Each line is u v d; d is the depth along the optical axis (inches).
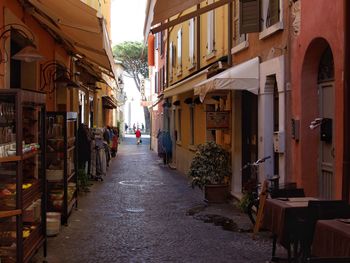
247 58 471.2
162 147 1082.7
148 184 681.0
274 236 281.4
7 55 318.7
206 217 426.9
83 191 580.1
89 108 962.7
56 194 386.6
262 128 420.5
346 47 266.7
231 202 504.1
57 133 384.5
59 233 361.4
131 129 3550.7
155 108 1598.2
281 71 373.1
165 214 443.2
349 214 224.1
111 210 463.8
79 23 370.0
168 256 301.4
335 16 287.4
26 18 375.2
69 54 607.8
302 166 336.2
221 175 505.4
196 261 290.4
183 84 630.5
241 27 431.2
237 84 424.2
